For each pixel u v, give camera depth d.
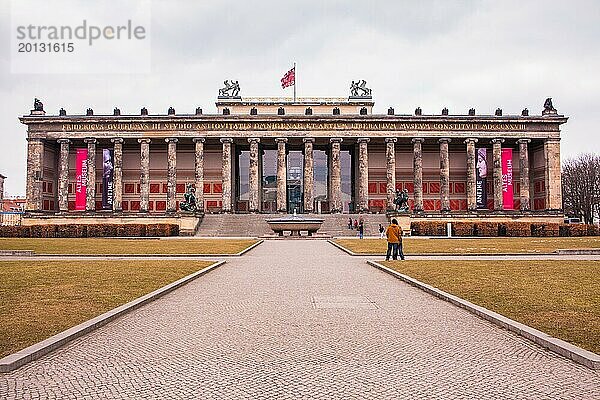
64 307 21.53
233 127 126.25
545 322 18.16
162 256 50.34
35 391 11.91
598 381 12.48
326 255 52.78
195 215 107.62
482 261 42.50
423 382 12.49
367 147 132.62
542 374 13.05
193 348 15.65
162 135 126.31
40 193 125.56
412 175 136.12
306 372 13.23
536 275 31.69
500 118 126.31
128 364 14.02
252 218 114.62
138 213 118.75
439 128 126.69
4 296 24.23
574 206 167.38
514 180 136.12
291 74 123.38
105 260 45.00
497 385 12.27
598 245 65.56
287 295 26.12
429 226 104.62
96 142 128.12
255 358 14.52
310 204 125.06
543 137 127.25
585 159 177.00
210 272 36.69
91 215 116.94
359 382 12.48
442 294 24.70
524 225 101.12
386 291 27.42
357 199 131.50
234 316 20.66
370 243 72.25
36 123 125.88
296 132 126.00
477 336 17.11
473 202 126.62
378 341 16.45
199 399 11.41
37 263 41.28
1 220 142.62
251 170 125.69
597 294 24.12
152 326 18.81
